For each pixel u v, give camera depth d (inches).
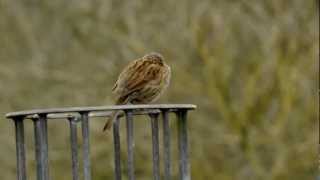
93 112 328.5
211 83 685.9
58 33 756.0
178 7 717.3
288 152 682.2
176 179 694.5
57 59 745.0
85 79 720.3
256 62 692.1
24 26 759.7
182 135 334.3
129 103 358.9
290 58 687.7
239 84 694.5
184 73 693.9
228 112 688.4
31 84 729.6
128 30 719.7
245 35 702.5
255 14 710.5
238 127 687.7
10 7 769.6
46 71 730.8
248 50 698.2
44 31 761.6
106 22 735.1
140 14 728.3
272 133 684.1
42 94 724.0
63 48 749.3
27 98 725.3
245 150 687.7
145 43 708.0
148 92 358.9
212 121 700.0
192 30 693.3
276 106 688.4
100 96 709.3
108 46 724.7
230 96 693.3
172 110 335.3
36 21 765.9
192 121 701.9
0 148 722.8
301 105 690.8
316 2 703.1
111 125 326.6
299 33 693.3
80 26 746.8
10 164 720.3
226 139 693.3
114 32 722.2
